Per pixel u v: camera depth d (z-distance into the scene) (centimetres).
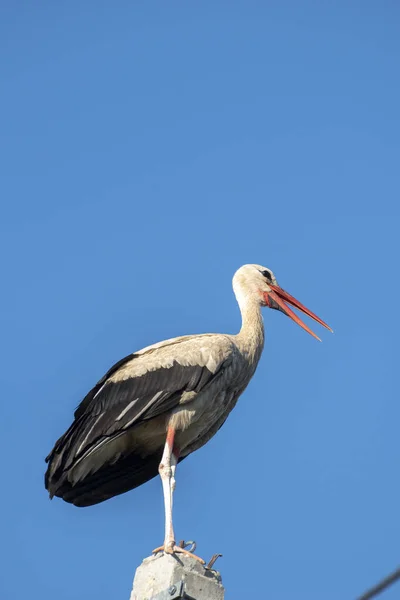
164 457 1384
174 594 1071
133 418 1417
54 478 1403
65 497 1432
